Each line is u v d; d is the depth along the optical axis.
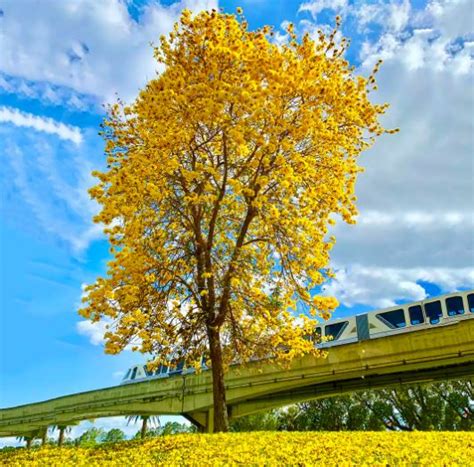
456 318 23.64
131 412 37.25
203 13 12.63
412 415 34.38
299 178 12.06
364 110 13.15
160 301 12.77
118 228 12.05
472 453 8.13
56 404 43.22
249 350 13.92
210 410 29.72
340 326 28.86
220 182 13.32
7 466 9.48
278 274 13.32
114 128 13.66
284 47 12.83
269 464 7.20
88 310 11.42
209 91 11.66
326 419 38.56
